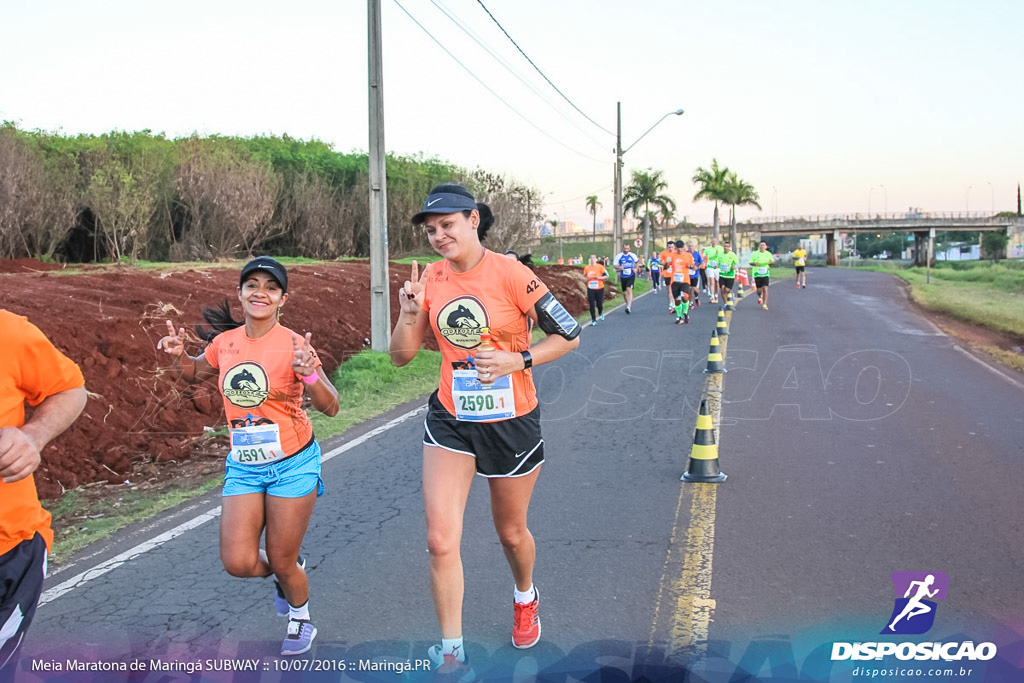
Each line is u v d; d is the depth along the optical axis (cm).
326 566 506
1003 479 660
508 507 378
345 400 1070
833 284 3728
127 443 798
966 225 10188
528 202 3753
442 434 368
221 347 397
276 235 2975
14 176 1881
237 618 438
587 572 485
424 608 444
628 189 6047
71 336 910
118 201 2122
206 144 2677
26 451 254
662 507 606
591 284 2019
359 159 3731
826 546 518
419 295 375
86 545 553
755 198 7000
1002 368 1271
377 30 1288
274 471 384
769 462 731
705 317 2139
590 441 830
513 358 356
